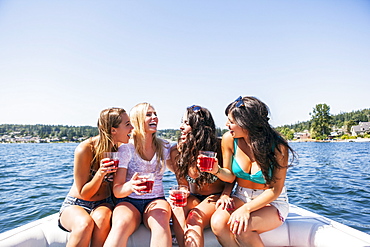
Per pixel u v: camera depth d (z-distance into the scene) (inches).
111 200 104.9
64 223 88.2
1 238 82.0
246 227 78.9
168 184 285.6
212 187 106.4
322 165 505.7
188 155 104.3
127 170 100.7
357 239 83.0
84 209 92.7
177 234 89.0
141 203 94.0
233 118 90.9
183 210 95.5
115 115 97.2
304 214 109.7
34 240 87.7
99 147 95.3
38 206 214.7
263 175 89.2
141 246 88.1
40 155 850.1
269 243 96.0
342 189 263.7
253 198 94.7
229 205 90.4
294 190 263.1
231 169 99.8
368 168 448.5
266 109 92.3
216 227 83.5
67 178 350.9
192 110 107.7
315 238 92.0
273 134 89.3
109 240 74.8
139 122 100.2
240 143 98.4
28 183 314.8
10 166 504.7
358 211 189.3
